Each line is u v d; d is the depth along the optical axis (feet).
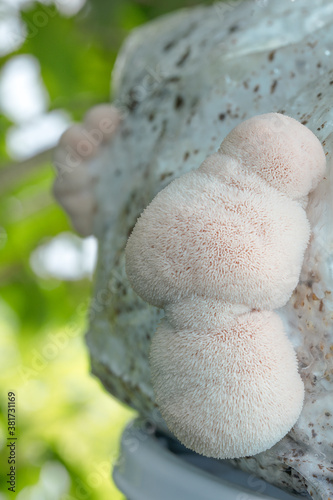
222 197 1.45
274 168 1.46
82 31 3.20
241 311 1.45
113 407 4.11
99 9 3.04
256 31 1.90
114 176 2.08
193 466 1.73
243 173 1.47
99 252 2.07
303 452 1.53
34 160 2.94
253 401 1.43
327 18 1.85
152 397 1.80
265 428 1.44
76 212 2.15
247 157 1.47
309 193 1.52
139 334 1.82
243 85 1.83
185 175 1.51
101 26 3.12
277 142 1.46
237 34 1.92
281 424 1.45
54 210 3.94
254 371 1.43
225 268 1.42
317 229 1.49
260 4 1.96
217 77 1.88
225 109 1.84
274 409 1.43
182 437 1.48
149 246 1.46
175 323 1.48
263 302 1.45
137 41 2.32
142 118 2.05
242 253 1.42
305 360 1.51
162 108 2.00
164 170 1.86
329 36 1.76
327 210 1.48
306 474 1.52
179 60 2.06
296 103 1.69
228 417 1.43
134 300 1.82
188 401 1.45
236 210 1.44
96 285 2.04
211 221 1.43
